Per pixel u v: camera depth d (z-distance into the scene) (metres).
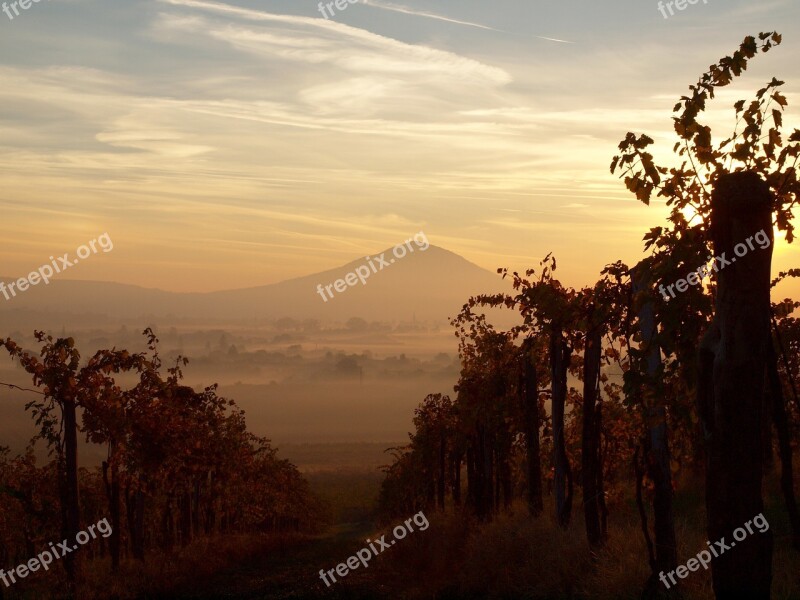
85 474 28.53
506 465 22.64
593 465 11.51
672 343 6.81
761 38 6.69
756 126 6.66
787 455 6.50
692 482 17.50
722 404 5.36
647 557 10.16
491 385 20.69
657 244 6.84
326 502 77.31
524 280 13.84
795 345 13.91
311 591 16.41
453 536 18.41
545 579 11.20
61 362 17.48
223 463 31.44
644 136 6.98
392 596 14.83
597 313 8.95
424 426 33.59
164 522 30.64
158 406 20.16
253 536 32.28
